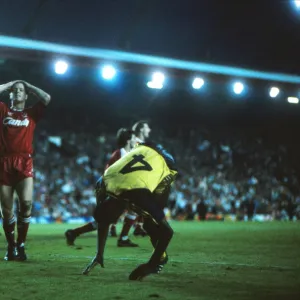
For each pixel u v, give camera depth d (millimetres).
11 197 6930
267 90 20156
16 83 6918
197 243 10039
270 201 31391
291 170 36781
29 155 7016
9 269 6023
